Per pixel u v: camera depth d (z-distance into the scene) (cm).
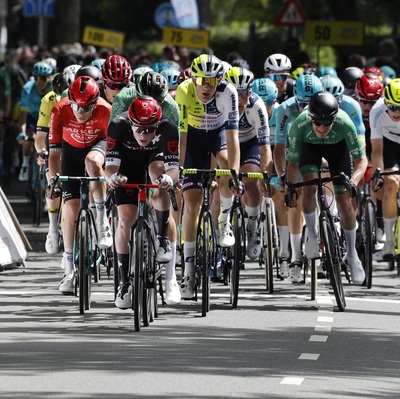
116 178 2264
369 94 3284
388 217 3162
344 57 6025
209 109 2641
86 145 2672
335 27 5975
